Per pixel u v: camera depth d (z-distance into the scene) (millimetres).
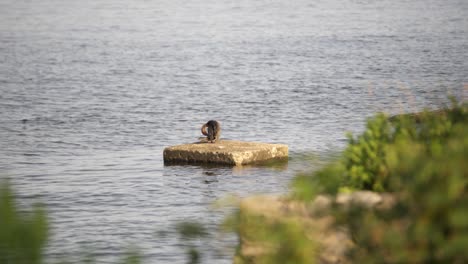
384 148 31188
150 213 78812
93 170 104312
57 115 159500
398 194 25047
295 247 24812
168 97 189125
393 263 23594
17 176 100875
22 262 19359
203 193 87938
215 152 101688
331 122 144500
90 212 80000
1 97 190875
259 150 102125
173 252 60844
